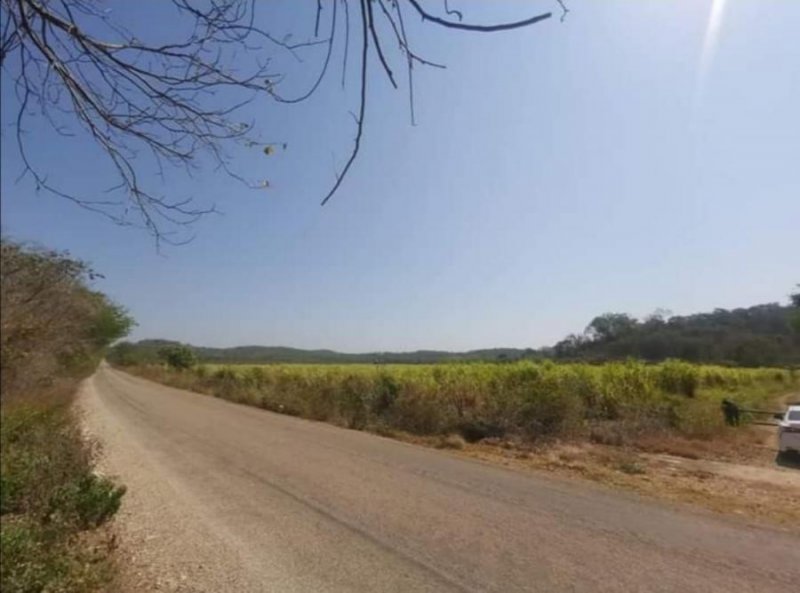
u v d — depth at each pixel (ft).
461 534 21.85
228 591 16.69
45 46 5.83
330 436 51.88
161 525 23.36
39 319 25.07
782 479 32.45
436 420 56.49
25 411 37.09
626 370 62.64
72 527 21.27
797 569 17.58
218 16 5.50
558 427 51.16
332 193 4.87
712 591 16.01
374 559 19.24
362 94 4.72
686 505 26.21
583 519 23.73
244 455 40.65
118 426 55.83
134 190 6.77
